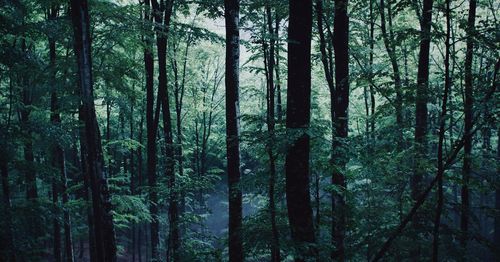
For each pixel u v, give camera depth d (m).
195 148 25.92
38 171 9.51
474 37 6.41
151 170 12.61
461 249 6.66
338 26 9.11
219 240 9.27
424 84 6.89
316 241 6.83
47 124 8.98
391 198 7.92
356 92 21.97
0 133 8.23
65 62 9.35
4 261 7.86
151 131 12.77
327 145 7.86
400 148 7.89
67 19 8.95
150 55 12.77
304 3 6.41
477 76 6.48
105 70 10.38
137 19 10.28
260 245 6.02
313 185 7.57
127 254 23.23
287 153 6.31
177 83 19.73
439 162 6.42
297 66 6.42
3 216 8.20
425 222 6.93
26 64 8.77
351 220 7.50
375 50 17.98
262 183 6.04
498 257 6.48
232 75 8.41
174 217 10.08
